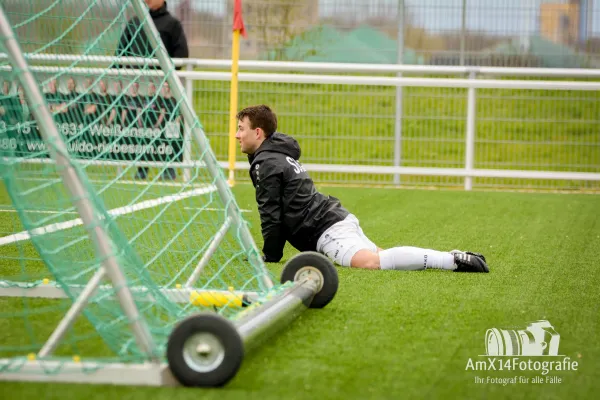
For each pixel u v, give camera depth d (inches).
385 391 274.5
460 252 500.4
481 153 1082.1
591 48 1113.4
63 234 408.2
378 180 1096.8
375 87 1067.9
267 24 1142.3
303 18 1139.9
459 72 1035.3
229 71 1142.3
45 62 489.4
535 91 1069.8
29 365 275.4
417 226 724.0
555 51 1118.4
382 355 316.5
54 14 474.3
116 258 287.9
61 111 494.6
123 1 435.2
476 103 1070.4
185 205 685.3
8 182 316.8
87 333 332.8
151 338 276.5
